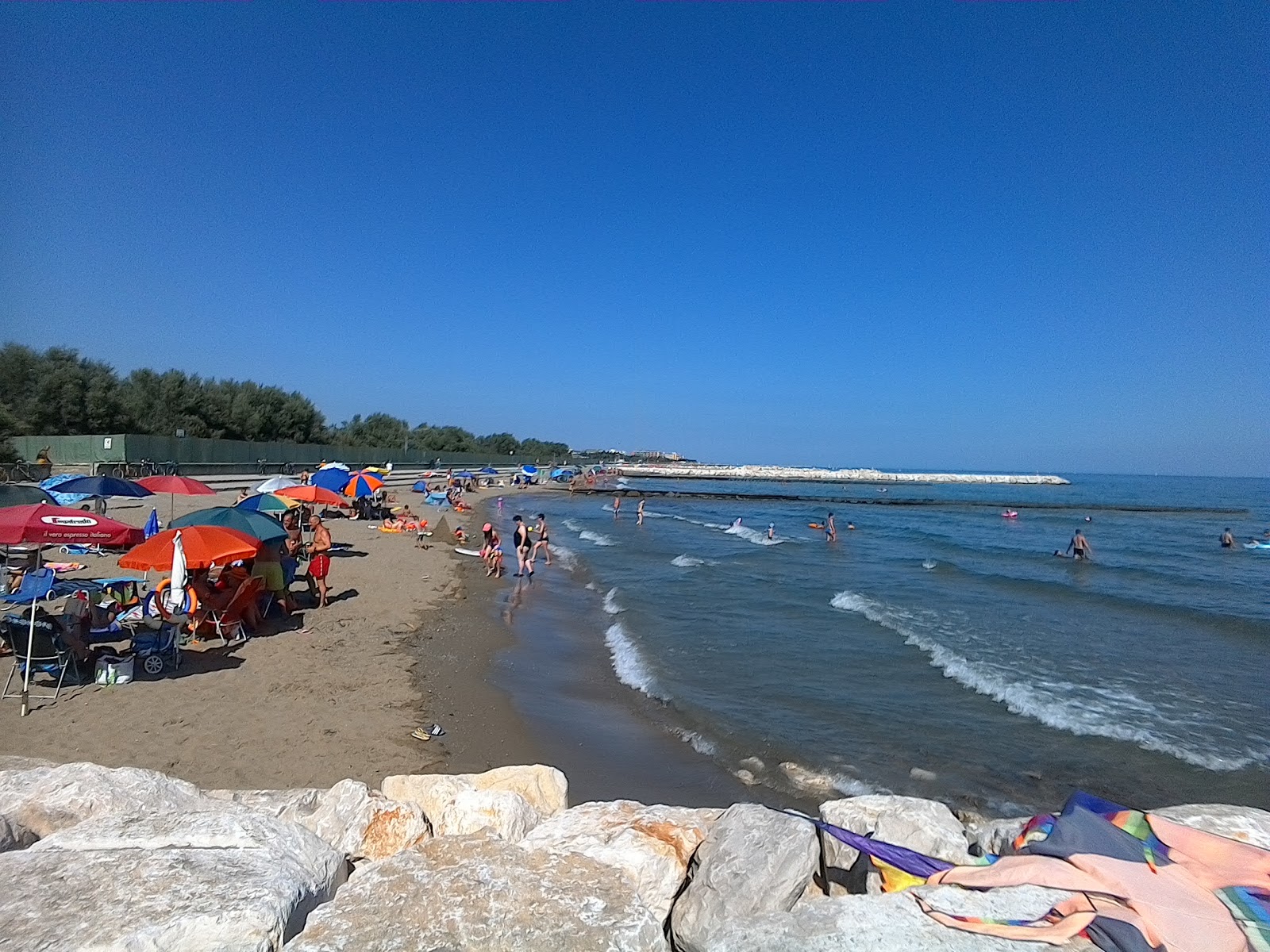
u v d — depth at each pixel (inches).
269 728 316.8
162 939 90.0
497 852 118.0
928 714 382.3
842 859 136.3
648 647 511.8
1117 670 485.1
